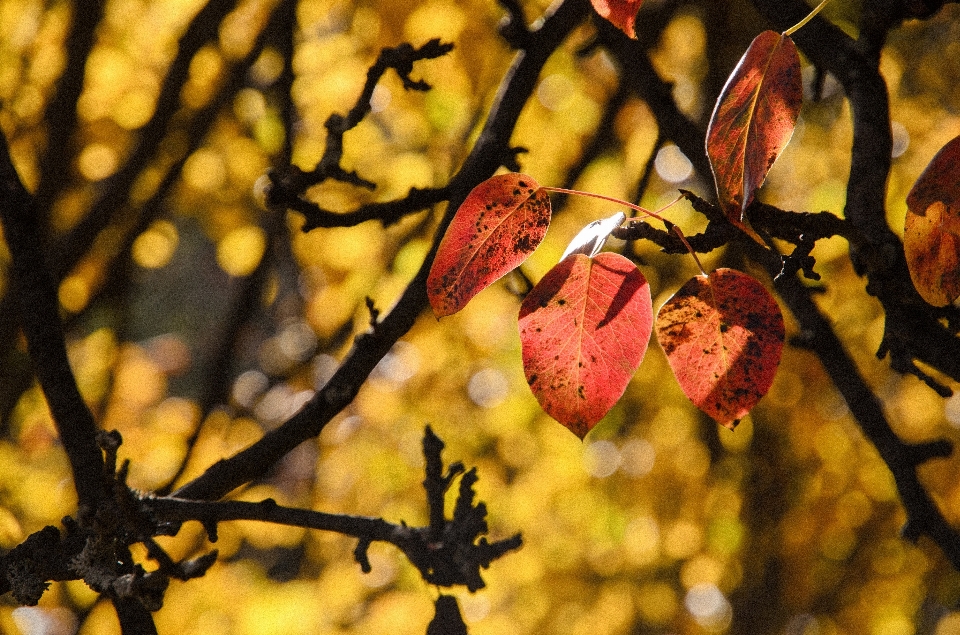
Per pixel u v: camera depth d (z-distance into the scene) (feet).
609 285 4.34
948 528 5.09
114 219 12.84
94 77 12.41
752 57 4.29
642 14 10.34
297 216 12.78
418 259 13.12
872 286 4.77
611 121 11.82
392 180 13.30
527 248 4.39
